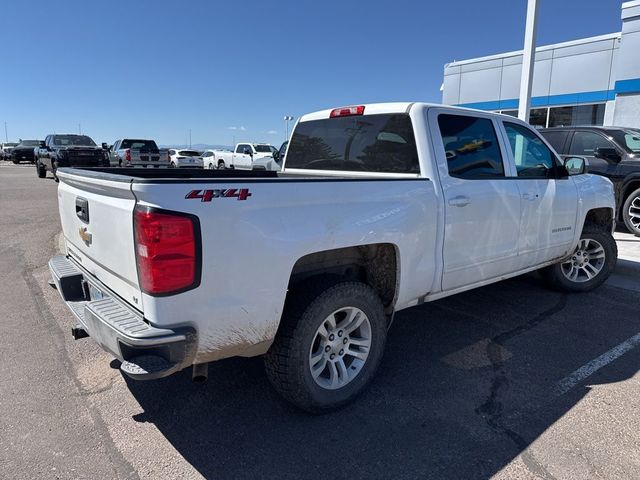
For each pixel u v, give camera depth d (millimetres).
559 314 4730
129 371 2256
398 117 3670
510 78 17281
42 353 3828
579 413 3016
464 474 2477
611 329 4355
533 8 7547
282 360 2770
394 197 3143
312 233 2709
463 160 3742
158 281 2244
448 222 3529
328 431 2850
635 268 5965
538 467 2520
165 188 2232
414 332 4305
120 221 2439
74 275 3176
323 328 2939
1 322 4445
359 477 2467
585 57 15273
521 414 3012
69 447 2691
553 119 16516
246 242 2455
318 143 4438
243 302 2492
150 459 2600
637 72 13547
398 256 3229
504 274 4250
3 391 3262
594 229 5230
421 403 3145
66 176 3248
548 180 4516
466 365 3672
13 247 7512
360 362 3158
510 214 4066
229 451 2670
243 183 2439
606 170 8320
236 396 3236
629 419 2947
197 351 2400
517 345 4023
